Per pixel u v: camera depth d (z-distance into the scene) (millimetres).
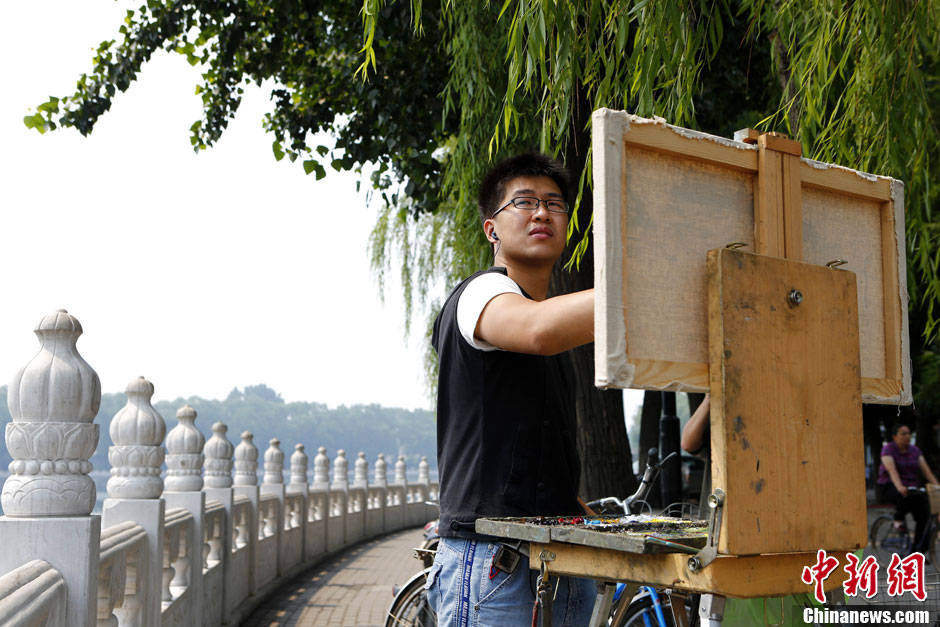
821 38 3639
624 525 2033
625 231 1637
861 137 3775
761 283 1727
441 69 7609
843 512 1793
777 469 1697
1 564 2885
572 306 1815
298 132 8547
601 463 6645
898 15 3479
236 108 8992
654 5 3141
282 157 8664
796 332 1766
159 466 4578
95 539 3006
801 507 1724
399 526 19156
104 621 3535
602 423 6688
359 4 7039
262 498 9227
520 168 2367
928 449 12117
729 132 9086
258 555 8836
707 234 1766
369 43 3488
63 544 2916
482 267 7172
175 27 8367
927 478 8641
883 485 9023
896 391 2133
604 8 3736
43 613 2562
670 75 3328
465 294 2154
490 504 2172
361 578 10539
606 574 1901
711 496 1652
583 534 1861
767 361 1714
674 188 1729
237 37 8195
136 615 4148
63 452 2986
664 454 8906
